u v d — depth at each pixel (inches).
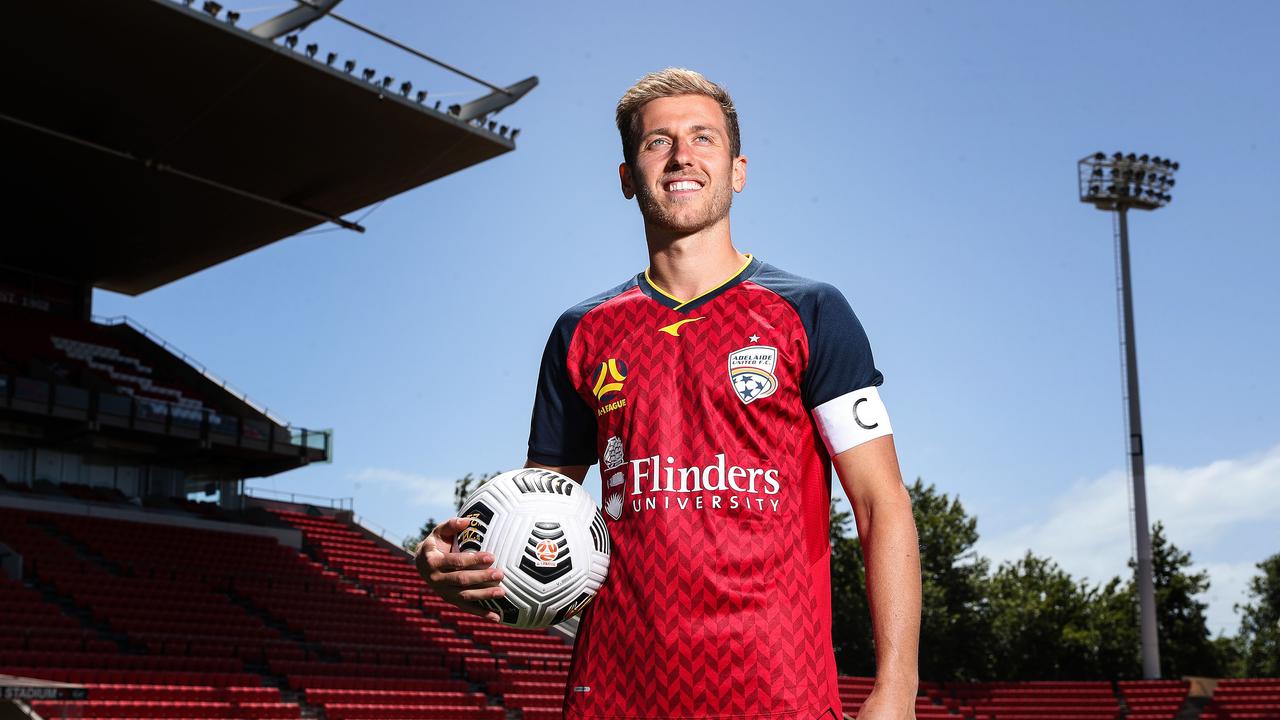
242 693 807.1
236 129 1122.0
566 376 113.3
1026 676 1676.9
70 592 1037.2
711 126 109.7
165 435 1288.1
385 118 1119.6
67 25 920.9
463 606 108.4
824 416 103.2
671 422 101.7
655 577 97.8
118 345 1534.2
